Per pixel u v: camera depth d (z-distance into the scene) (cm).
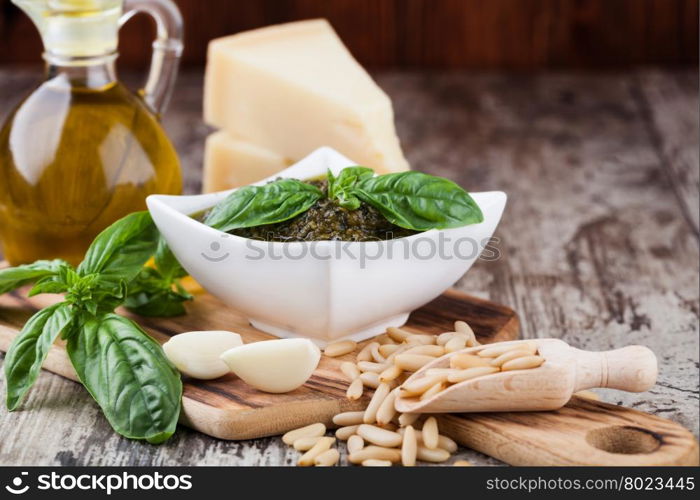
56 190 148
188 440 117
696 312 156
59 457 113
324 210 128
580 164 219
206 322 140
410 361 121
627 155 224
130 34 278
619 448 114
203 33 281
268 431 118
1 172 150
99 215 150
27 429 119
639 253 178
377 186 128
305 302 125
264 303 129
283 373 118
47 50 152
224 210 127
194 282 153
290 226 128
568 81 273
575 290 163
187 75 275
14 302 145
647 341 146
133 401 116
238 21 281
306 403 118
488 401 113
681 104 254
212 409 116
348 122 172
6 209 151
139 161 151
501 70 284
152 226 136
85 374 121
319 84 177
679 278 168
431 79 275
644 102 256
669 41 281
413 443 112
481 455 115
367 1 280
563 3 278
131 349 120
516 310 156
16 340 123
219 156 187
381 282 126
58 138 148
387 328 135
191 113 246
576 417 115
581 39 281
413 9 280
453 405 113
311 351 119
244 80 183
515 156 223
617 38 281
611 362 115
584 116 247
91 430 119
